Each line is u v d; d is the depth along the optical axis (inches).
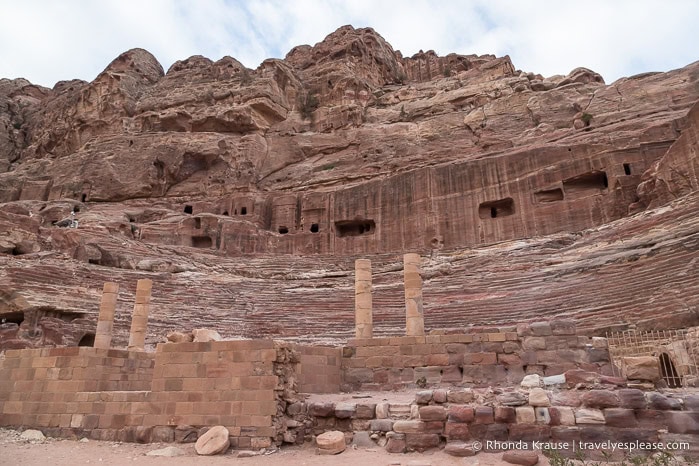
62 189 2094.0
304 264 1422.2
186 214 1784.0
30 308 946.1
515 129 1776.6
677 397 298.5
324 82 2402.8
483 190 1390.3
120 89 2415.1
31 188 2171.5
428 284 1133.1
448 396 339.0
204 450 343.3
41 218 1692.9
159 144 2097.7
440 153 1802.4
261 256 1510.8
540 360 455.5
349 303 1114.1
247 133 2188.7
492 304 936.3
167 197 2018.9
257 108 2181.3
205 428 373.4
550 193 1310.3
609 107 1566.2
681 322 652.1
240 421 363.6
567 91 1774.1
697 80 1482.5
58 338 902.4
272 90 2246.6
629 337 613.3
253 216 1704.0
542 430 304.8
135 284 1160.8
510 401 322.3
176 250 1450.5
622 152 1217.4
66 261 1176.2
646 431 287.1
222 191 1959.9
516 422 311.0
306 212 1663.4
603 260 920.9
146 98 2420.0
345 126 2122.3
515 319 855.7
